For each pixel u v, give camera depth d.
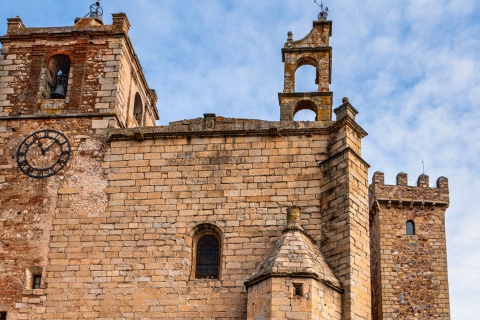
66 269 35.94
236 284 34.81
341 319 32.78
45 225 37.00
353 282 33.50
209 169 37.34
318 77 42.12
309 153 37.12
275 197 36.44
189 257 35.72
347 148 35.91
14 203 37.69
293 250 32.91
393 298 56.91
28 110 40.16
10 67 41.38
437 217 59.97
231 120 41.44
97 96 40.03
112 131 38.88
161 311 34.62
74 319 34.94
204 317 34.31
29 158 38.72
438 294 57.12
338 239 34.69
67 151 38.66
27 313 35.31
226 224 36.16
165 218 36.56
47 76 41.38
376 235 59.53
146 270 35.53
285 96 41.34
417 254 58.56
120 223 36.66
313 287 31.61
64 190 37.69
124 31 41.69
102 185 37.59
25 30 42.06
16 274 36.19
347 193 35.09
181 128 38.38
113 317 34.75
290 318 30.97
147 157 37.94
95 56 41.12
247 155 37.41
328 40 43.00
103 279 35.53
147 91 47.44
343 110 36.94
